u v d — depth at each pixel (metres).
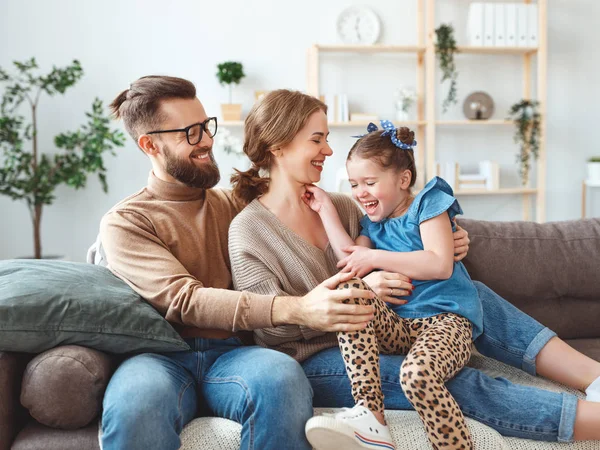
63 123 4.52
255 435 1.32
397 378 1.49
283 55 4.73
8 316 1.35
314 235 1.76
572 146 5.05
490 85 4.95
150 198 1.75
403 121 4.64
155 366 1.42
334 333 1.65
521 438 1.45
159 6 4.59
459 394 1.46
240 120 4.70
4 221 4.51
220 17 4.66
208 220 1.77
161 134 1.69
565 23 4.97
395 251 1.71
